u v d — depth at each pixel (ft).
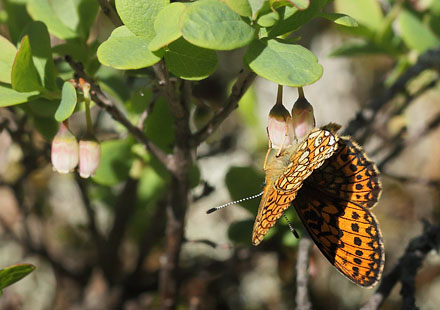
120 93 0.98
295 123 0.86
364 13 1.04
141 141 0.91
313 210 0.93
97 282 1.18
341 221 0.92
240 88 0.87
